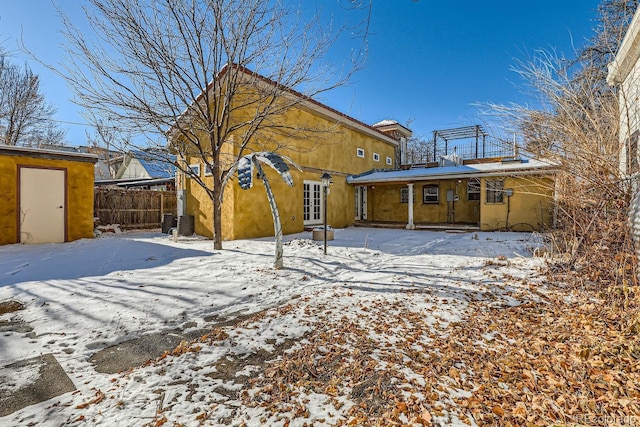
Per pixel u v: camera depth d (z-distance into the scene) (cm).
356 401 219
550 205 1003
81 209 972
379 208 1841
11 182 844
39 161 888
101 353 292
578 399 215
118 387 234
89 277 545
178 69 769
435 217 1667
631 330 312
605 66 848
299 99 949
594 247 518
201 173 1152
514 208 1272
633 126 587
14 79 1576
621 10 891
